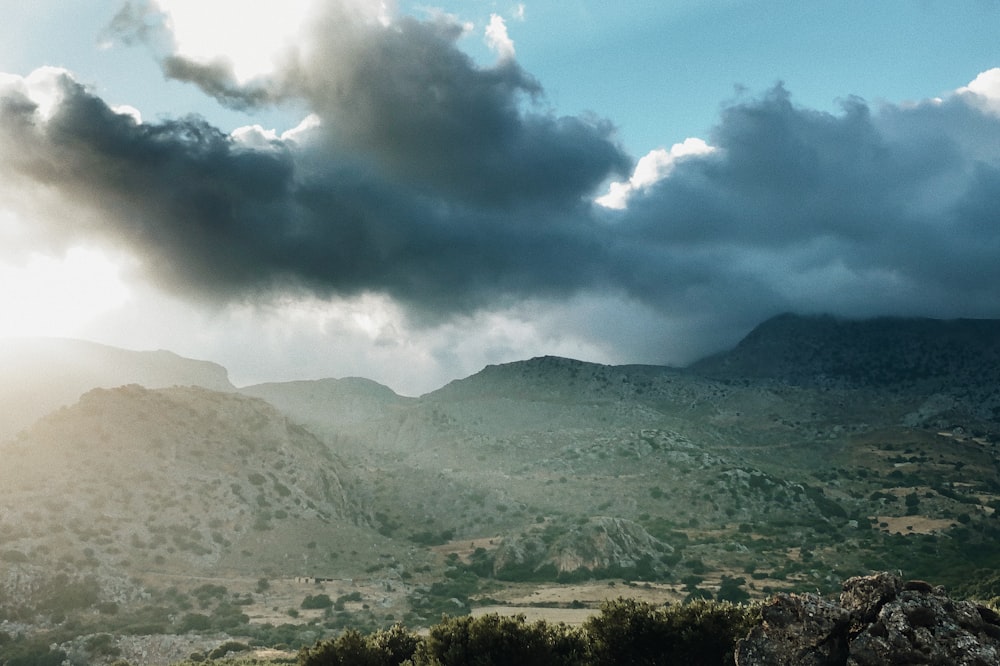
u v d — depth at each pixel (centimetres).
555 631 4206
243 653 11481
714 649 3544
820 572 19962
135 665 11562
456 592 17962
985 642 2236
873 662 2242
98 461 19862
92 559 15575
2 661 11588
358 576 18762
